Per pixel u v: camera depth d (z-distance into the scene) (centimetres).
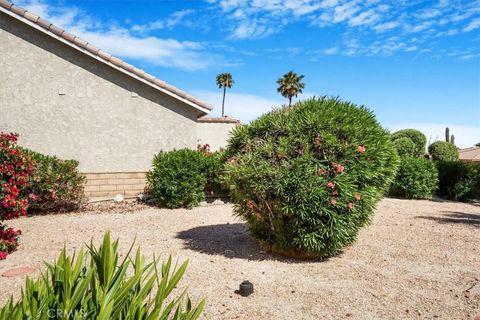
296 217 608
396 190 1580
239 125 706
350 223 619
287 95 4806
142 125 1368
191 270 591
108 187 1327
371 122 654
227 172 643
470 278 568
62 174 1083
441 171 1709
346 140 618
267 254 684
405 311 452
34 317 186
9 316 183
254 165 619
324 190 589
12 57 1234
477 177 1567
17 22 1235
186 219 1014
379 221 1020
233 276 566
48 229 873
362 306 465
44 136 1262
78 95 1294
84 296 198
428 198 1591
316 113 633
